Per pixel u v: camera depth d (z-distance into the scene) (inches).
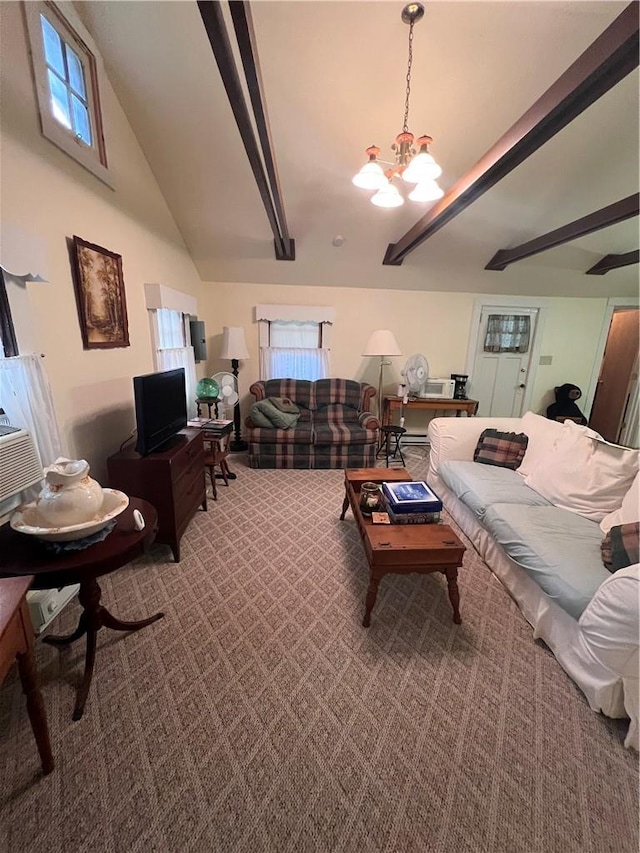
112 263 90.6
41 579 44.9
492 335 196.2
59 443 67.8
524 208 132.1
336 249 157.9
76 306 77.5
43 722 42.0
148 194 113.7
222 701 53.0
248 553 90.5
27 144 62.5
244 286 177.8
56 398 71.7
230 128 101.9
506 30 76.0
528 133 71.5
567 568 61.2
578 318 196.9
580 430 91.3
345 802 41.9
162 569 83.5
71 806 40.9
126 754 46.0
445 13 73.5
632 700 47.5
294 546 94.0
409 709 52.8
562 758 47.0
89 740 47.4
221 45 50.4
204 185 122.6
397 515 75.1
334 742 48.1
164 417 92.5
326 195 127.8
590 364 203.5
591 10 71.2
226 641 63.6
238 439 178.4
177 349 136.6
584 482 82.0
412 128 100.0
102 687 54.5
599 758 47.1
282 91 91.1
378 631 67.1
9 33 58.4
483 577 84.1
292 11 74.1
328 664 59.7
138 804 41.2
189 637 64.2
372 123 99.3
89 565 46.3
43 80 65.3
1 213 57.4
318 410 174.4
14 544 49.6
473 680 57.8
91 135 83.4
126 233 100.0
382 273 173.6
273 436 149.3
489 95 90.0
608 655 50.1
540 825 40.4
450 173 114.0
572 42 77.0
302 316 180.4
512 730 50.3
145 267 112.2
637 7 48.9
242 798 42.0
